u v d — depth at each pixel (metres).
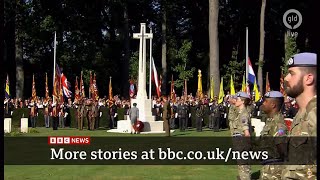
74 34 52.47
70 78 53.22
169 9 55.38
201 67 59.97
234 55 54.09
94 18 52.59
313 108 4.60
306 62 4.67
